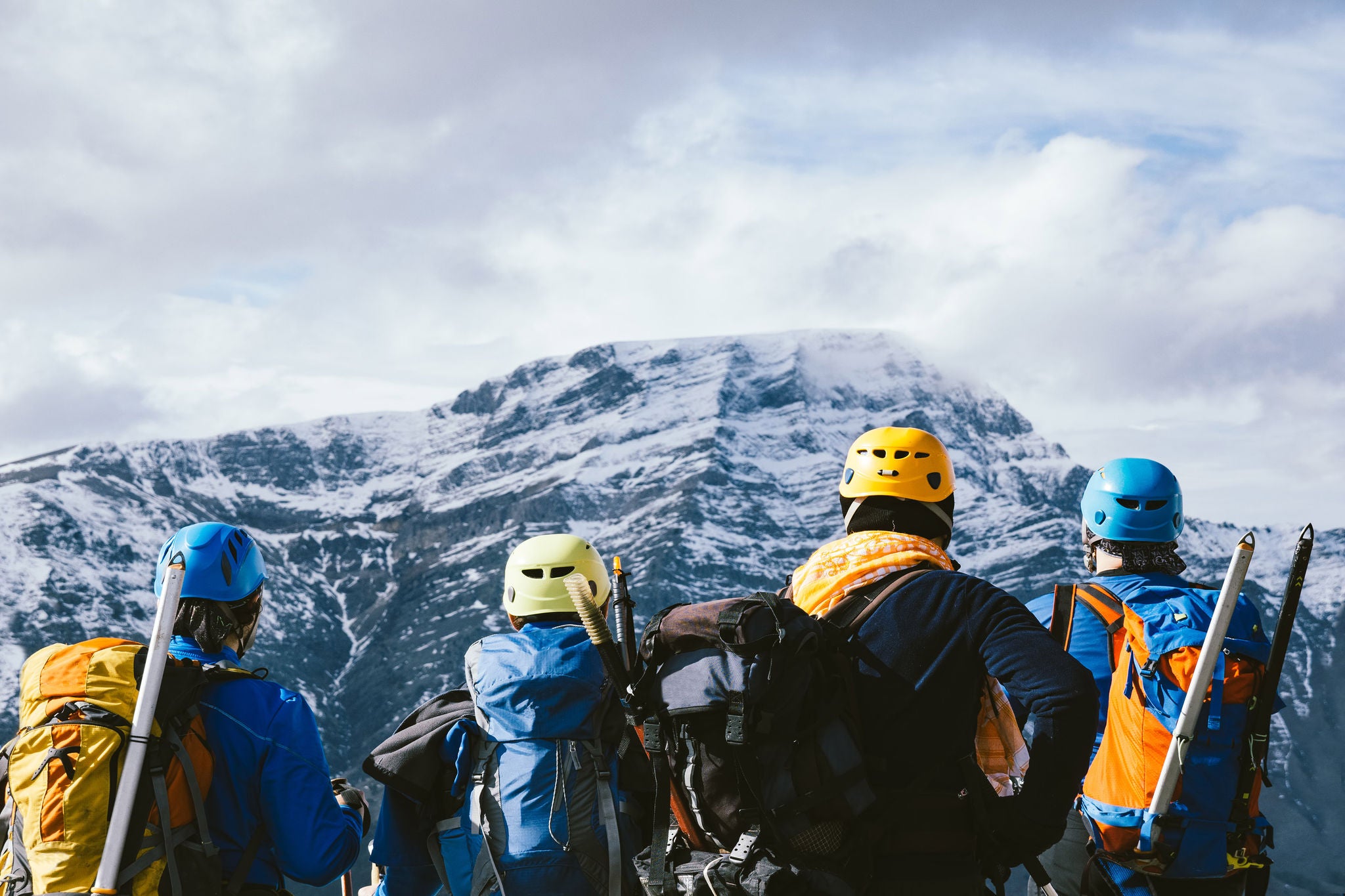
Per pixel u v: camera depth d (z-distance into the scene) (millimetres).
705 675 3107
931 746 3164
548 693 4422
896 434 3705
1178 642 4051
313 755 3961
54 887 3510
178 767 3711
